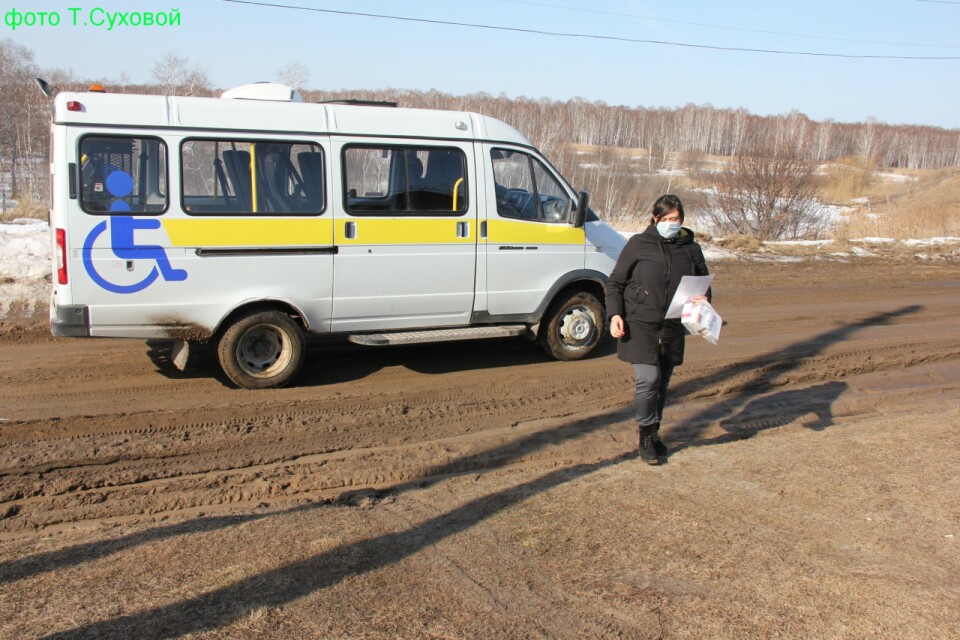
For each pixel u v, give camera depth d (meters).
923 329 10.35
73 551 3.85
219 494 4.82
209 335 6.51
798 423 6.59
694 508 4.59
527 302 7.73
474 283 7.42
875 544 4.16
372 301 7.02
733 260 15.83
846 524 4.40
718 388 7.40
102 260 6.05
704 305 4.88
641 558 3.95
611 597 3.55
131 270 6.13
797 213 23.92
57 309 6.05
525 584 3.65
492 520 4.39
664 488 4.90
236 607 3.32
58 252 5.95
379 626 3.24
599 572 3.79
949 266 16.50
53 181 5.98
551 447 5.85
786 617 3.42
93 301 6.08
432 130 7.14
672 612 3.44
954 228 23.17
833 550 4.08
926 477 5.12
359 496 4.84
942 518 4.50
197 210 6.27
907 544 4.17
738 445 5.82
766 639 3.26
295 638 3.12
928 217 24.83
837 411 6.93
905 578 3.79
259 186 6.47
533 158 7.68
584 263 7.95
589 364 8.08
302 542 4.00
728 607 3.49
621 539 4.16
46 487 4.77
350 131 6.79
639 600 3.53
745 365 8.18
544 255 7.73
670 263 4.95
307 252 6.67
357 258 6.87
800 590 3.65
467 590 3.57
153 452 5.37
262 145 6.46
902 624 3.38
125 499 4.68
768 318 10.68
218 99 6.40
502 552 3.98
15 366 7.15
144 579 3.55
